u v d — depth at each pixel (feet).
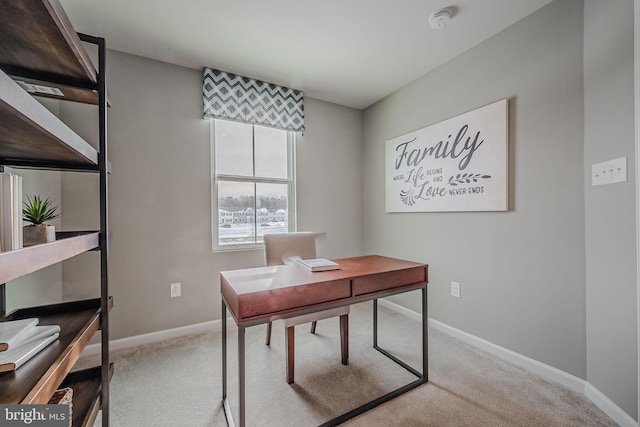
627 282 4.36
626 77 4.34
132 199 7.28
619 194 4.48
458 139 7.45
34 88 4.30
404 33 6.60
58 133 2.76
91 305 4.54
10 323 3.48
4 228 2.47
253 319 3.88
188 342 7.47
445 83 7.89
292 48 7.18
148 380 5.76
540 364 5.86
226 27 6.32
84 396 4.09
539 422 4.56
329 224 10.60
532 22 5.92
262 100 8.87
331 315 6.14
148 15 5.89
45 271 6.06
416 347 7.15
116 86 7.08
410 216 9.14
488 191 6.73
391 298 9.85
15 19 2.68
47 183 6.10
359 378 5.82
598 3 4.83
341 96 10.12
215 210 8.45
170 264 7.75
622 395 4.42
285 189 9.78
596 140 4.90
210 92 8.03
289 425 4.55
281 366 6.29
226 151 8.72
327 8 5.76
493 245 6.74
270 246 7.19
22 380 2.58
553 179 5.63
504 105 6.39
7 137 2.74
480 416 4.71
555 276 5.62
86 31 6.35
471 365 6.27
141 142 7.37
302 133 9.97
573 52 5.30
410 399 5.16
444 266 7.99
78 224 6.66
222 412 4.87
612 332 4.62
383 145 10.26
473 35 6.68
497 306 6.68
